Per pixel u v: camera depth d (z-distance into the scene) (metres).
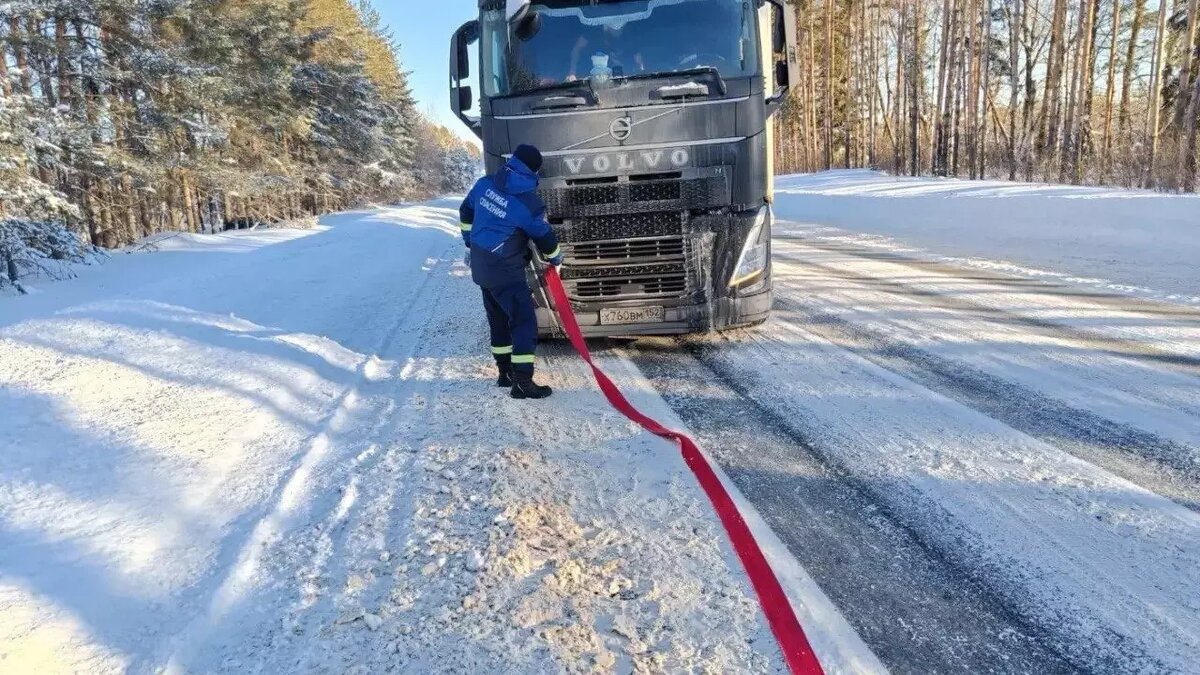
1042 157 23.84
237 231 23.33
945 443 3.54
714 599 2.39
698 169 4.92
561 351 5.69
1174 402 3.97
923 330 5.72
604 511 2.99
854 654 2.12
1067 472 3.18
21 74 16.25
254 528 2.90
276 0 28.67
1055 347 5.09
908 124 36.84
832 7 36.56
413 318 7.25
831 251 11.08
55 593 2.44
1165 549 2.57
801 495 3.10
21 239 12.29
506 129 5.02
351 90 38.75
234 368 5.16
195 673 2.13
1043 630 2.20
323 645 2.23
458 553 2.70
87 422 4.08
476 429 3.98
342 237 16.83
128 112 20.55
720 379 4.73
